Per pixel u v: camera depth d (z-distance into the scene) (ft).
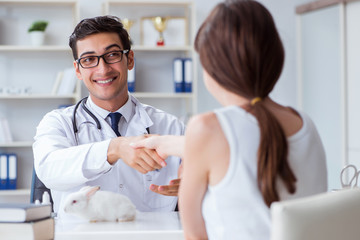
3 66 14.47
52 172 5.75
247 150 3.07
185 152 3.21
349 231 2.91
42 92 14.64
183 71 14.57
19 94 13.87
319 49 15.12
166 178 6.75
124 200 4.91
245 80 3.14
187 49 14.48
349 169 14.07
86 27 6.40
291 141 3.23
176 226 4.57
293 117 3.34
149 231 4.29
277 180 3.12
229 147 3.09
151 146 4.95
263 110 3.13
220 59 3.16
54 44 14.78
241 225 3.06
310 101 15.66
